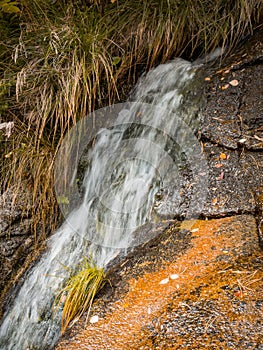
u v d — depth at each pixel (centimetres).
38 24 427
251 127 315
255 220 248
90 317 219
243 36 407
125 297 223
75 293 234
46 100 383
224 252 227
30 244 368
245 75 358
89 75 396
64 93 374
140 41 421
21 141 384
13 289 353
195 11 423
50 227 372
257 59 367
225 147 308
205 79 371
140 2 440
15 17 446
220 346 172
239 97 342
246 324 179
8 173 377
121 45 425
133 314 209
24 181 373
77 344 203
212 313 190
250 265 213
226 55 398
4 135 378
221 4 423
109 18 435
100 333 205
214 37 410
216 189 280
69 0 443
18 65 411
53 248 352
